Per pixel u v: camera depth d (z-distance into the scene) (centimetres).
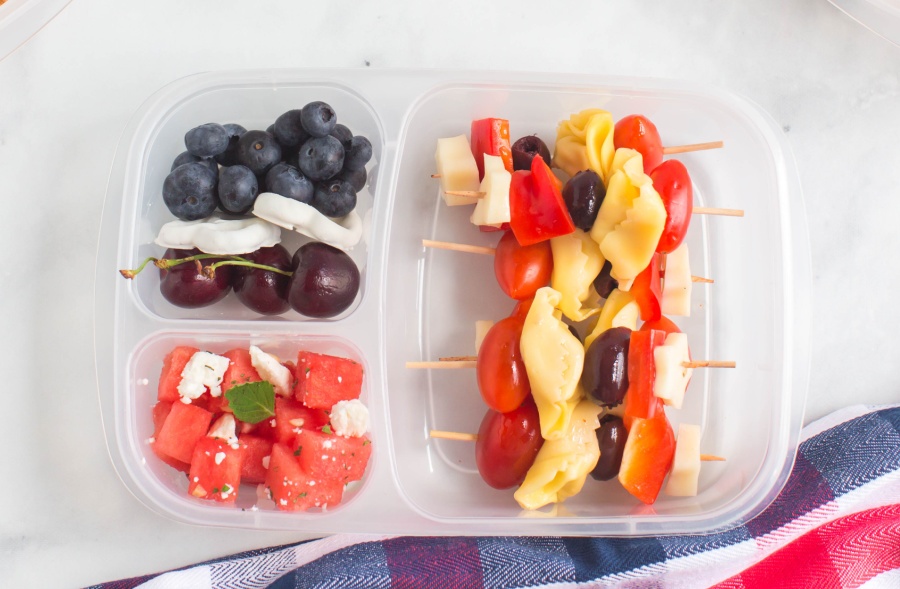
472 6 48
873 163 47
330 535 45
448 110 46
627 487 43
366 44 47
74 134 47
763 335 46
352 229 44
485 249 45
